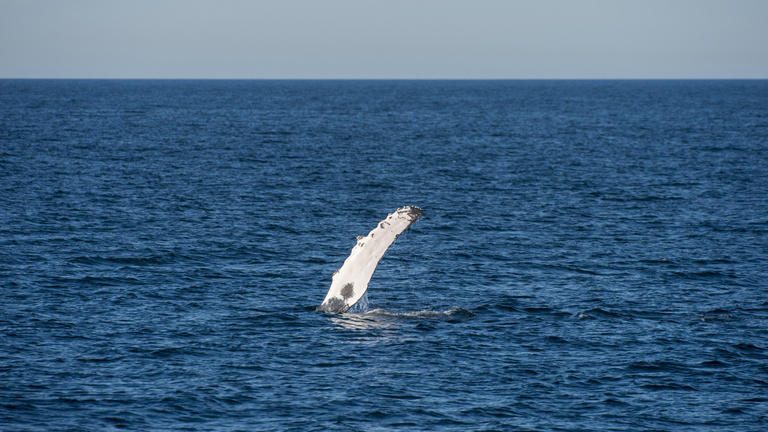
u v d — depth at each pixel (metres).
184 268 143.00
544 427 81.38
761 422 83.00
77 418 81.38
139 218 187.88
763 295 130.50
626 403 87.00
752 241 171.50
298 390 88.94
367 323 111.81
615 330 110.69
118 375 92.06
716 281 139.00
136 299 123.12
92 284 131.00
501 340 105.88
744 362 98.94
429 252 158.38
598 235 176.88
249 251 157.38
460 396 88.19
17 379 89.81
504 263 150.25
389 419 82.69
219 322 111.75
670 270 146.00
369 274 115.19
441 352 100.81
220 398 86.69
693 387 91.38
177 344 102.38
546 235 176.50
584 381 92.56
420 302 123.81
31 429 78.94
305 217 195.38
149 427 80.06
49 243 159.12
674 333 109.56
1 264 141.12
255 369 94.62
